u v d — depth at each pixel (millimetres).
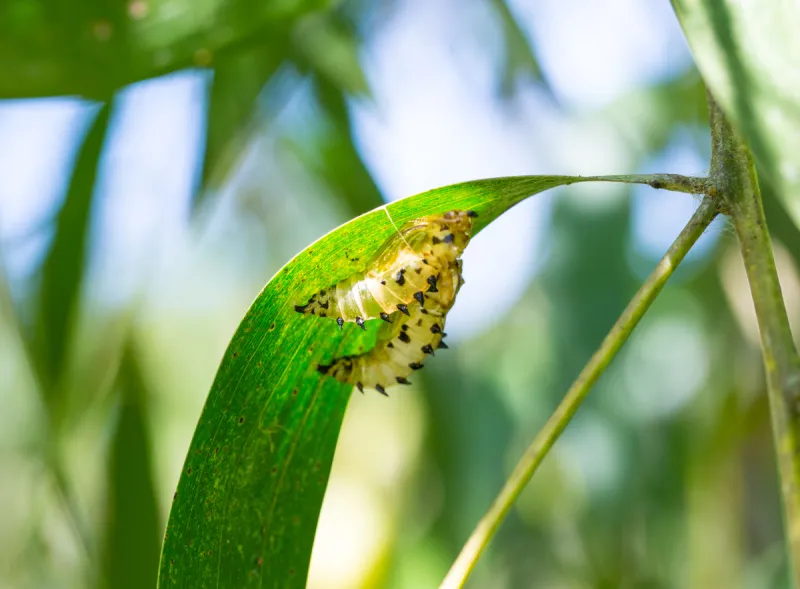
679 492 396
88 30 273
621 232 381
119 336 351
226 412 233
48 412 326
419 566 430
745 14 204
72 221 331
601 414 390
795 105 201
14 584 428
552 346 382
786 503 199
